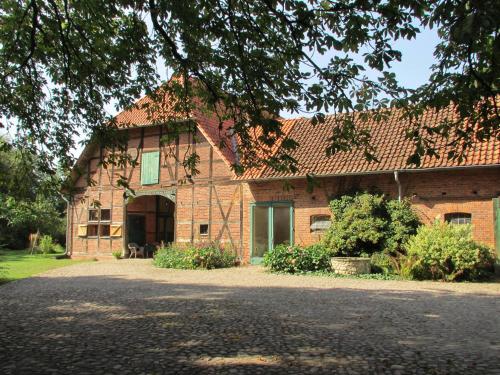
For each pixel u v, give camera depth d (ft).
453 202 48.47
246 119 21.35
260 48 20.18
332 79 18.52
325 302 29.99
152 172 70.49
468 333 21.29
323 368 16.19
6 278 45.11
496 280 42.50
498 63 15.49
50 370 16.08
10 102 27.73
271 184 59.77
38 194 29.78
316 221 56.44
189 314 25.91
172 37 23.40
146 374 15.61
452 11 11.64
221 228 63.21
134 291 35.68
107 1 22.38
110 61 26.43
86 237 77.46
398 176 50.80
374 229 48.93
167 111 29.04
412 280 42.78
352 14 16.71
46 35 24.88
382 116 20.11
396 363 16.75
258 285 39.19
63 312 26.78
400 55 16.75
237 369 16.08
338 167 53.16
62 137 29.27
